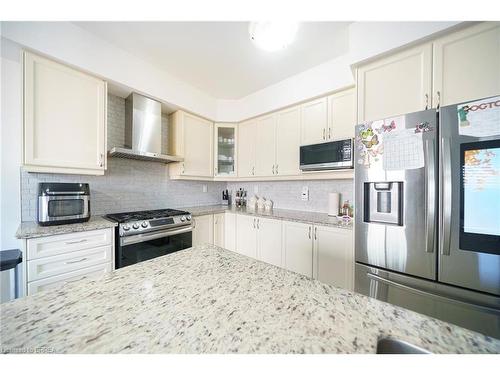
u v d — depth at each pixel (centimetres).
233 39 175
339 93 204
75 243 150
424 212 118
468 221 105
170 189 280
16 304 52
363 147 144
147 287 62
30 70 145
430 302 118
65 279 145
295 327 45
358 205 146
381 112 150
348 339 42
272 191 303
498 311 98
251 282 66
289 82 238
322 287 63
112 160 221
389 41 140
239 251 271
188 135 267
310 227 203
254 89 269
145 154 212
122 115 226
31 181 170
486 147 101
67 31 158
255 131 284
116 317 48
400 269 127
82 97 170
